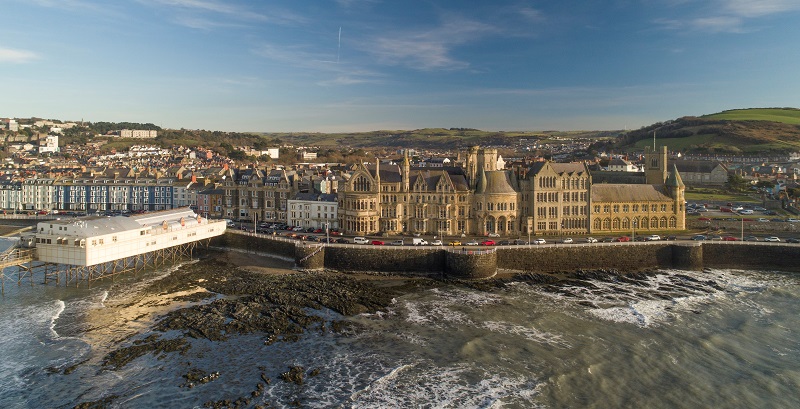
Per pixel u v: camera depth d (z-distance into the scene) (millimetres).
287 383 79062
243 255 165250
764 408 73812
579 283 136125
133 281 132750
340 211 180250
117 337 95375
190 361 85750
